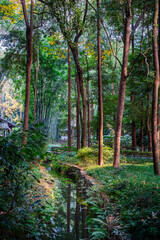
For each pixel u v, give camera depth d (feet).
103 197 18.51
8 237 8.34
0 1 43.39
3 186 9.64
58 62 77.97
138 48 51.75
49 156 11.54
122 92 31.76
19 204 10.64
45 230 13.78
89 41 47.06
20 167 10.11
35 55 59.41
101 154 36.63
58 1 27.63
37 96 82.69
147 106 49.24
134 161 43.27
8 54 59.41
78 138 53.78
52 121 116.88
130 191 16.40
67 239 13.38
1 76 66.95
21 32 60.80
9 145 9.01
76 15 29.94
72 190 27.30
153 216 11.28
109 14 32.22
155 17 27.76
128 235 12.23
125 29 31.91
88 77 63.41
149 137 54.13
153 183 17.85
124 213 13.73
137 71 49.21
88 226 15.80
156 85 26.96
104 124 64.23
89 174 30.96
